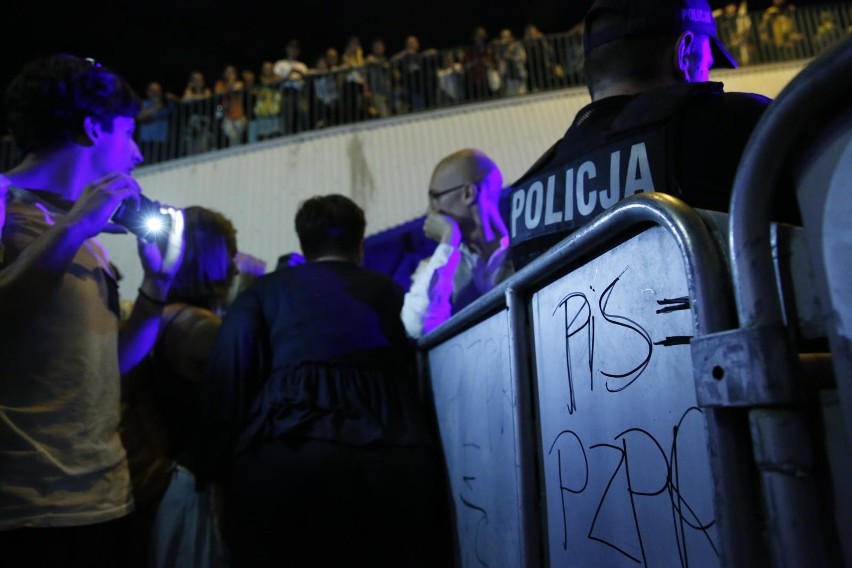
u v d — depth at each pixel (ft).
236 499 4.56
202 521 4.90
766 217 1.77
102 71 4.19
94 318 3.91
